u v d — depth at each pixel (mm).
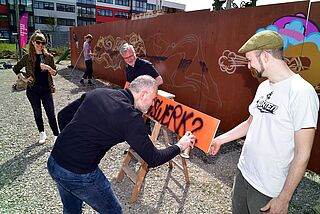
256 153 1502
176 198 2758
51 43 27609
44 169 3213
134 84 1615
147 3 58438
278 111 1357
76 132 1511
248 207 1618
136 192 2613
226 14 4305
